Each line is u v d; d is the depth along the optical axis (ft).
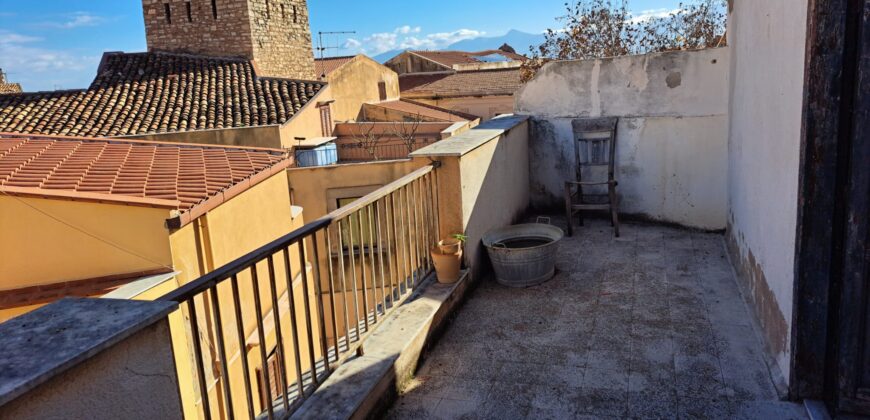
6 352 4.33
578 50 45.55
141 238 16.70
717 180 19.60
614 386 10.34
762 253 11.83
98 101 48.55
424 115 72.79
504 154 18.61
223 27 63.72
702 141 19.70
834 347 8.75
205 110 48.19
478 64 106.42
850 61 7.82
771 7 11.10
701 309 13.38
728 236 17.62
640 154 20.89
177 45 64.64
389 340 10.86
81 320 4.90
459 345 12.22
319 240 29.63
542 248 14.97
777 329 10.30
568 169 22.21
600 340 12.10
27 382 3.89
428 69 107.65
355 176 33.42
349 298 29.94
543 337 12.37
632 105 20.71
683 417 9.30
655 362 11.08
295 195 33.45
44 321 4.90
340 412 8.50
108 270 16.89
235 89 53.42
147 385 5.08
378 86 85.10
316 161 44.39
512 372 11.00
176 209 16.53
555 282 15.55
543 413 9.65
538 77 22.02
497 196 17.79
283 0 69.56
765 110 11.71
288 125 46.26
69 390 4.30
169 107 48.55
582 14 45.83
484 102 87.81
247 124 45.52
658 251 17.88
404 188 14.47
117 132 43.01
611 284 15.21
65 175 19.11
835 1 7.71
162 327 5.25
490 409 9.84
